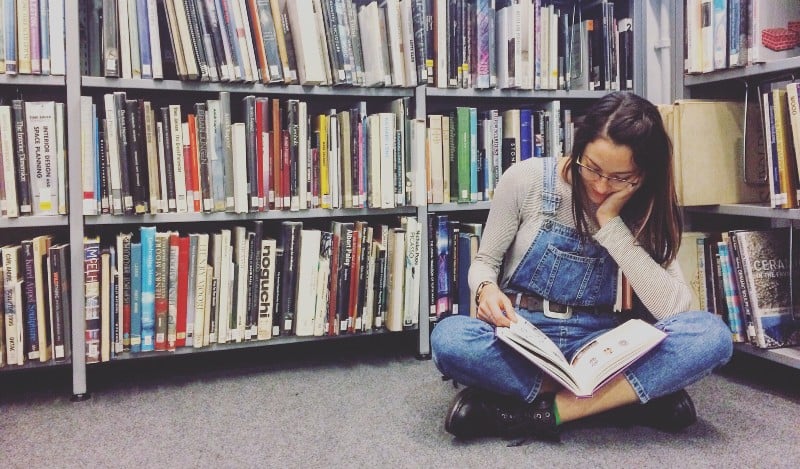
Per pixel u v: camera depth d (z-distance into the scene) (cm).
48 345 168
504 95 204
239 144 177
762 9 164
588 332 142
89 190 165
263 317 184
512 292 147
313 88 187
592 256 139
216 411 158
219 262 179
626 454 127
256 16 177
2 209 160
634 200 135
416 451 131
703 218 197
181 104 200
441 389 171
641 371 127
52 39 160
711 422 145
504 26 200
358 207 191
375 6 185
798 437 135
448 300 203
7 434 145
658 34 209
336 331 190
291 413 155
